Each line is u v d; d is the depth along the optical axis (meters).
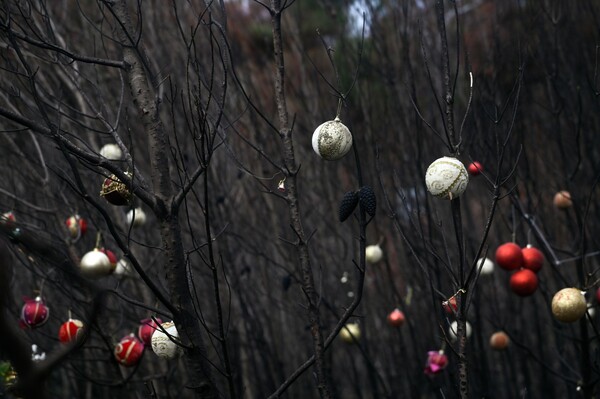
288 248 5.88
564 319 3.59
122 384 4.01
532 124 5.88
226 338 3.05
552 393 5.73
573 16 6.02
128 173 3.17
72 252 4.41
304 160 6.14
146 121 3.10
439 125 5.88
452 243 5.89
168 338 3.12
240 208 6.34
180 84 5.52
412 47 6.23
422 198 5.89
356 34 6.01
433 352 4.64
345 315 3.01
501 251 3.99
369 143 5.77
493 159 4.75
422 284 5.36
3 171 5.49
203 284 6.01
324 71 7.16
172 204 3.05
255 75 6.32
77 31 5.48
